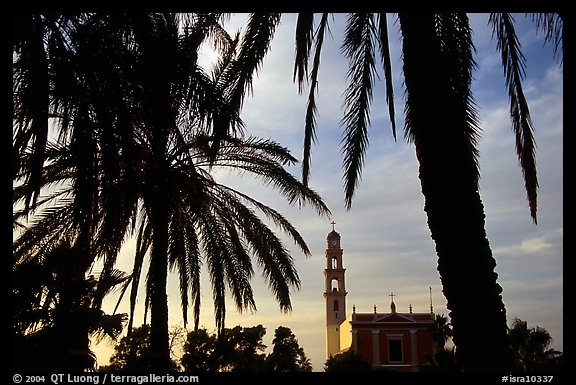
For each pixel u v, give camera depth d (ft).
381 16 30.35
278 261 47.44
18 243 36.88
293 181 46.21
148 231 45.70
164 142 35.27
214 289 46.44
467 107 25.99
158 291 39.91
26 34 21.83
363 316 157.58
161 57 25.53
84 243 27.63
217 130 26.78
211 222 46.65
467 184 22.08
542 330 80.48
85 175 23.48
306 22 29.86
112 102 23.97
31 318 34.99
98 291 41.11
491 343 20.44
